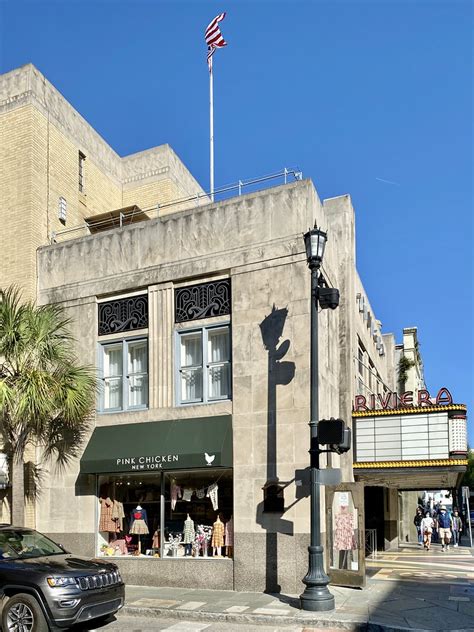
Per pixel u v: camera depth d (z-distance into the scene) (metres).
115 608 11.18
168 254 16.61
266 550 13.98
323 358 16.22
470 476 63.78
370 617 11.20
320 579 11.93
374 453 18.42
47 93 20.27
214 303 15.90
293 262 14.92
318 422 12.36
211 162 19.86
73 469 16.77
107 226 22.73
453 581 15.29
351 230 20.72
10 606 10.27
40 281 18.47
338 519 14.26
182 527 15.40
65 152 21.08
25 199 18.86
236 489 14.56
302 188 15.18
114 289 17.25
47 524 16.83
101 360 17.39
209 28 21.34
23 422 15.58
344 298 19.72
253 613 11.70
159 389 16.16
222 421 15.08
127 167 25.67
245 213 15.72
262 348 14.92
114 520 16.27
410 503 36.28
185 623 11.66
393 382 38.03
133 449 15.64
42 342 15.80
